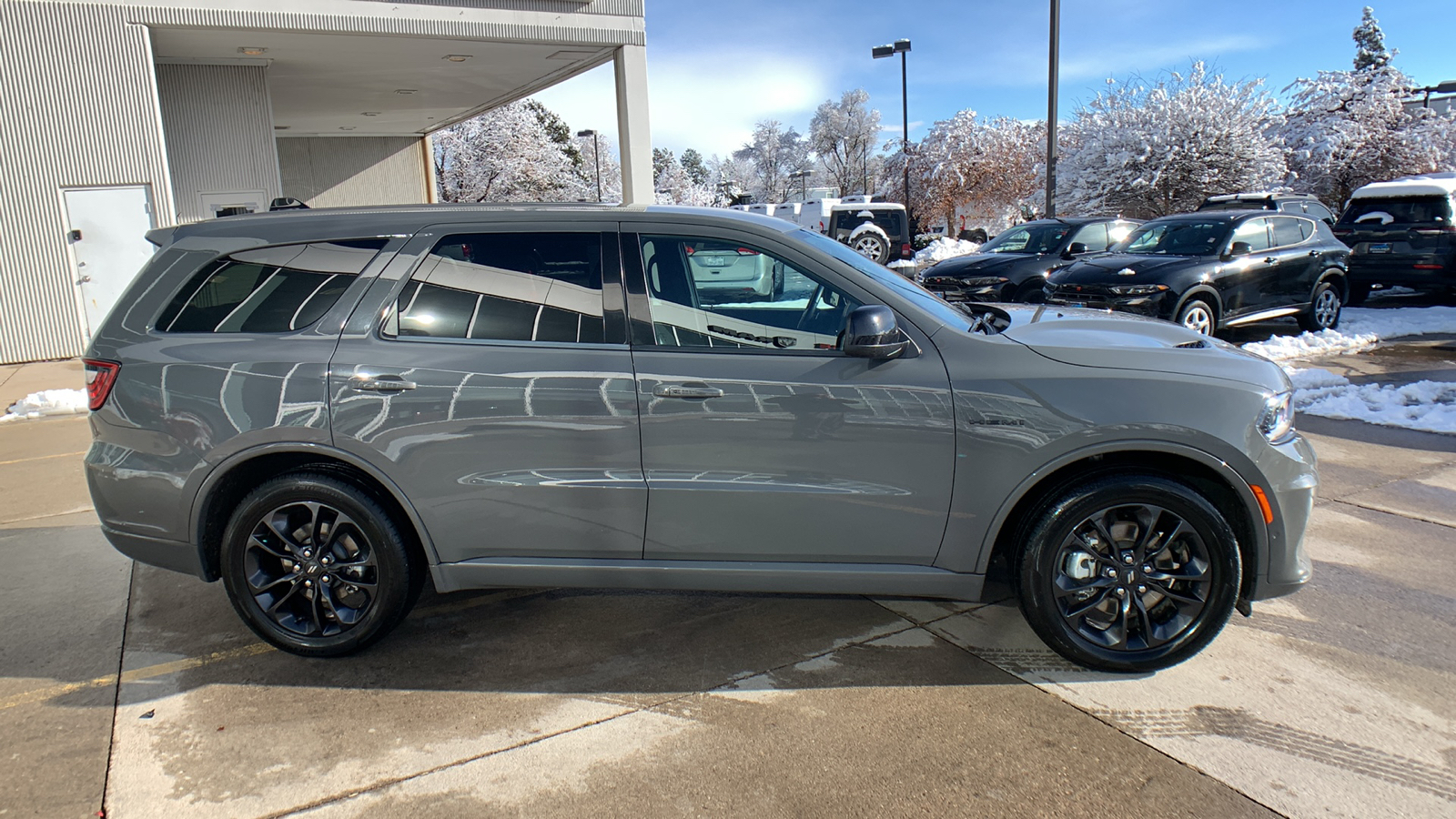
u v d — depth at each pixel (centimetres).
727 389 312
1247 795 251
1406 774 260
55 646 355
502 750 279
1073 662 325
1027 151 4212
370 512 325
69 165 1133
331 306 326
